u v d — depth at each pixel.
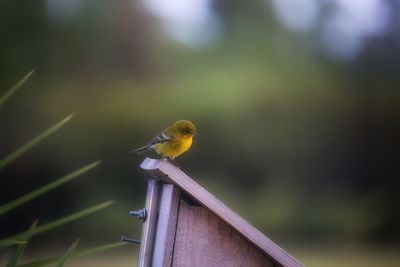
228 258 6.33
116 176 30.28
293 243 29.94
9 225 28.38
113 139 30.28
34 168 29.33
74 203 29.44
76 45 32.25
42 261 4.25
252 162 31.88
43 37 31.84
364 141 32.78
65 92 30.98
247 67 33.56
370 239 31.75
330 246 29.08
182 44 33.72
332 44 34.84
